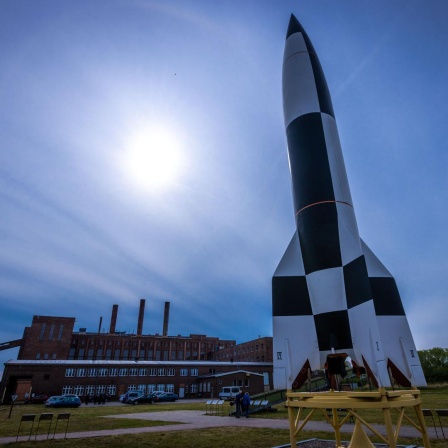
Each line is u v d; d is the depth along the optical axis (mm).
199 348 89062
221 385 48688
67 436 13547
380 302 13961
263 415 20688
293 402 6699
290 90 18422
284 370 13578
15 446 11547
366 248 15242
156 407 31984
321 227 14898
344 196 15570
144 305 85375
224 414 22672
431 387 40469
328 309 13898
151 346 83250
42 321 64250
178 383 54219
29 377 48062
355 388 24156
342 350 13375
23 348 63062
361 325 13102
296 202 16281
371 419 16156
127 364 51969
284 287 14938
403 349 13195
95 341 78625
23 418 13055
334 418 8984
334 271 14266
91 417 22062
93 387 48750
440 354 52844
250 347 77812
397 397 5996
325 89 18406
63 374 47812
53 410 29938
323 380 25438
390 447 5402
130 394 40000
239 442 11570
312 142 16531
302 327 14172
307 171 16062
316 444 10555
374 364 12250
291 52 19531
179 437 12906
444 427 13547
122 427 16312
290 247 15781
